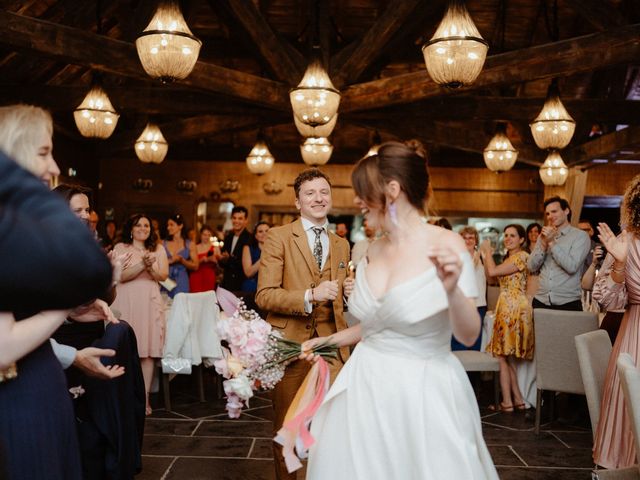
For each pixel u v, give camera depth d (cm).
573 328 466
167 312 576
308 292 283
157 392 609
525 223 1432
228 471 390
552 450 439
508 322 536
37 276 97
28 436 153
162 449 432
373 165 201
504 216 1416
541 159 1073
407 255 197
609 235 310
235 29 777
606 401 317
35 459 154
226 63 1205
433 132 1018
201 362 568
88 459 267
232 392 212
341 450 200
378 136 1098
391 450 189
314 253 303
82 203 306
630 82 1120
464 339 183
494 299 714
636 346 308
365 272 205
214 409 546
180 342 527
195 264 688
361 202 206
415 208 202
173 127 1016
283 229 306
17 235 95
